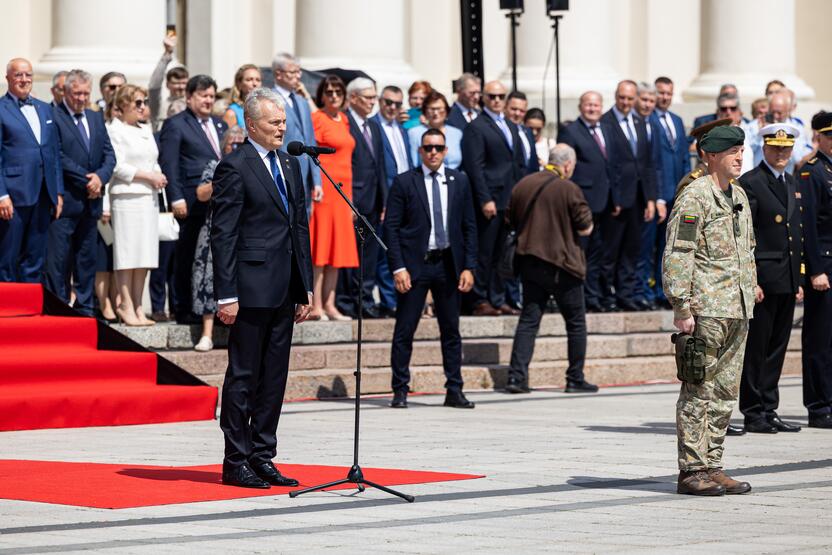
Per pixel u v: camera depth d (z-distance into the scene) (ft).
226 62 138.10
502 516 53.67
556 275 98.02
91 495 57.88
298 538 49.19
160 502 56.34
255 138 62.18
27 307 88.38
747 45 150.20
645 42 158.92
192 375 87.20
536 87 141.49
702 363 58.65
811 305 82.28
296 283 62.18
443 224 89.81
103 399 82.12
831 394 82.69
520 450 71.26
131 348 88.53
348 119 102.89
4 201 87.35
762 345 79.71
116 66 118.01
